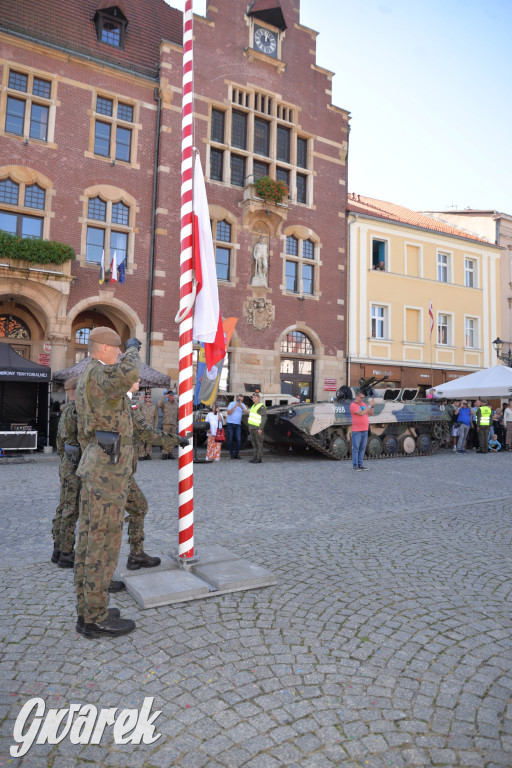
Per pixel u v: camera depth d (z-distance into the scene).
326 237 23.67
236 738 2.41
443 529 6.34
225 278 21.23
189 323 4.93
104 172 18.81
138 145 19.55
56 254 16.62
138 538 4.56
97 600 3.32
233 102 21.72
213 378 10.36
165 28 22.41
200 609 3.85
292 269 23.03
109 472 3.32
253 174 21.83
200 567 4.59
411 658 3.16
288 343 22.58
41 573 4.62
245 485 9.57
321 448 13.88
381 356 24.84
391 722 2.54
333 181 24.08
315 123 23.75
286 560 5.04
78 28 19.66
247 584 4.28
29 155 17.52
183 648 3.26
